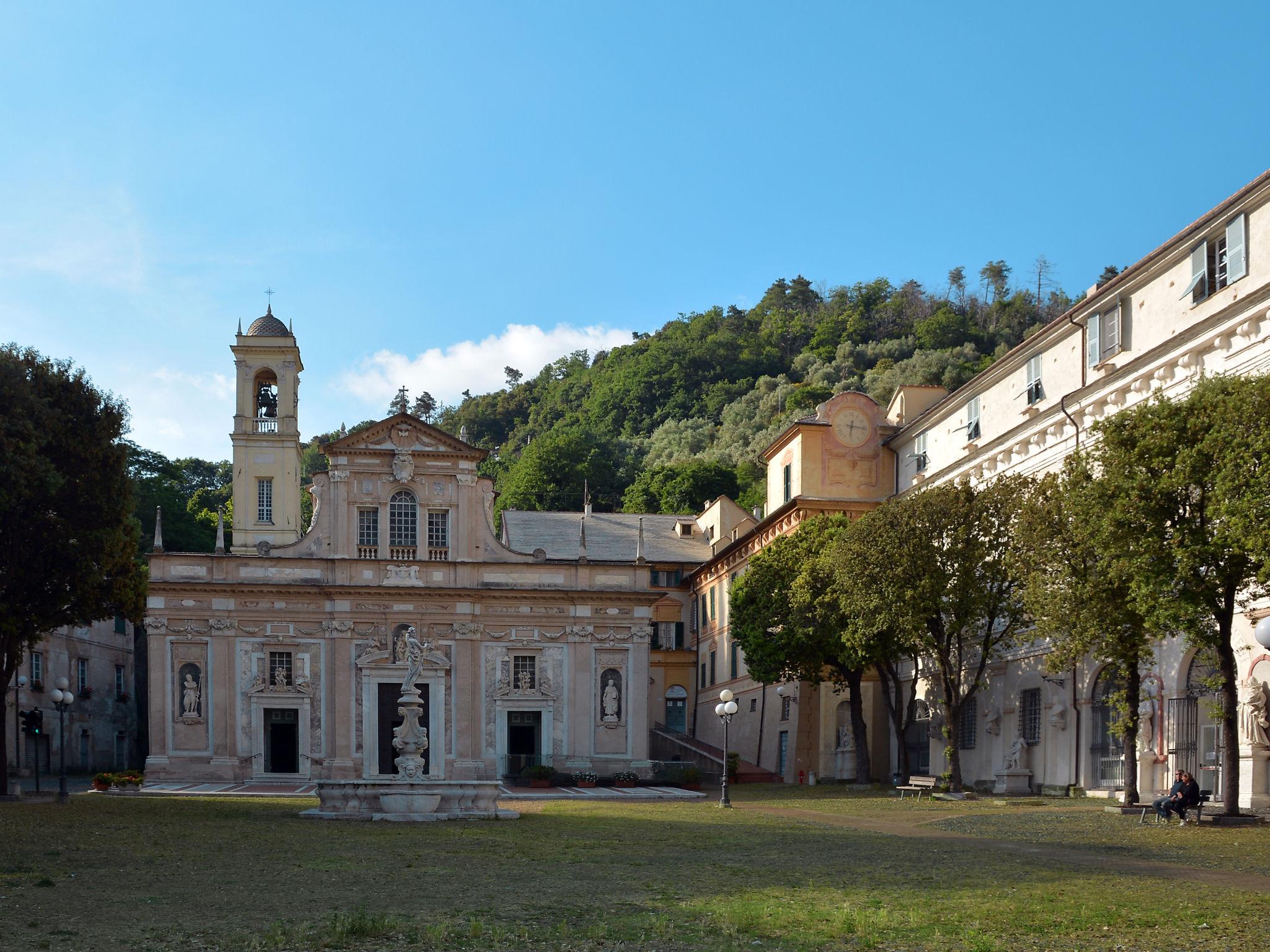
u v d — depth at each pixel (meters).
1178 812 32.75
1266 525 27.52
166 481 102.69
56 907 18.44
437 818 35.53
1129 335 44.56
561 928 16.80
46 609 43.38
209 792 56.03
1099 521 32.59
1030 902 19.58
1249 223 37.56
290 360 84.88
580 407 193.88
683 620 91.69
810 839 31.05
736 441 151.62
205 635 66.00
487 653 68.19
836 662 60.09
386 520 68.44
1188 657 39.44
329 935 16.28
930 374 150.88
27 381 40.38
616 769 68.00
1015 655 51.28
